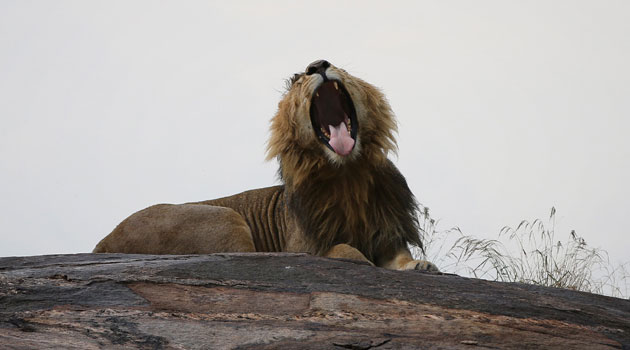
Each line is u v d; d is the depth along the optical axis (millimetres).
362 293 7758
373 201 12602
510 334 6598
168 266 8711
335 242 12703
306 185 12773
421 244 13352
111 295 7434
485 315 7172
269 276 8359
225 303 7305
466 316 7086
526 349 6199
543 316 7324
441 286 8336
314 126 12570
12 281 7797
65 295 7383
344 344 6047
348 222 12570
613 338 6805
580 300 8469
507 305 7605
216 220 14336
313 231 12734
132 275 8164
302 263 9047
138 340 6062
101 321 6547
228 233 14227
